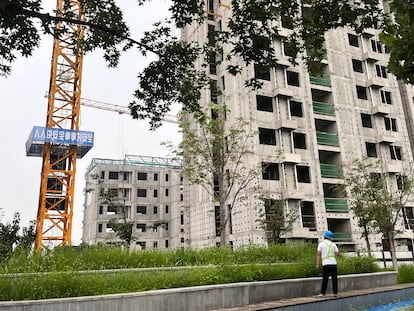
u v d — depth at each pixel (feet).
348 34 131.64
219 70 121.29
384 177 76.64
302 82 115.75
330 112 118.93
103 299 24.73
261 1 31.17
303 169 109.70
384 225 67.77
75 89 157.79
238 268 35.09
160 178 231.09
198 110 38.60
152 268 33.65
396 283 50.39
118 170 222.89
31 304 22.52
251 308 28.25
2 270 28.22
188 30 138.31
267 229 87.15
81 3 33.96
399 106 130.52
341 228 112.16
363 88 128.77
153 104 36.47
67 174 144.05
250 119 104.06
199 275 31.96
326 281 35.35
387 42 13.01
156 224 171.42
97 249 39.09
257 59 32.58
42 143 145.59
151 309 26.58
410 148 128.67
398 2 12.46
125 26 32.99
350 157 115.96
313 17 29.84
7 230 106.73
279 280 35.68
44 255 33.83
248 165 98.63
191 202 125.18
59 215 138.31
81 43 34.71
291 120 106.83
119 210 174.19
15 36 31.04
